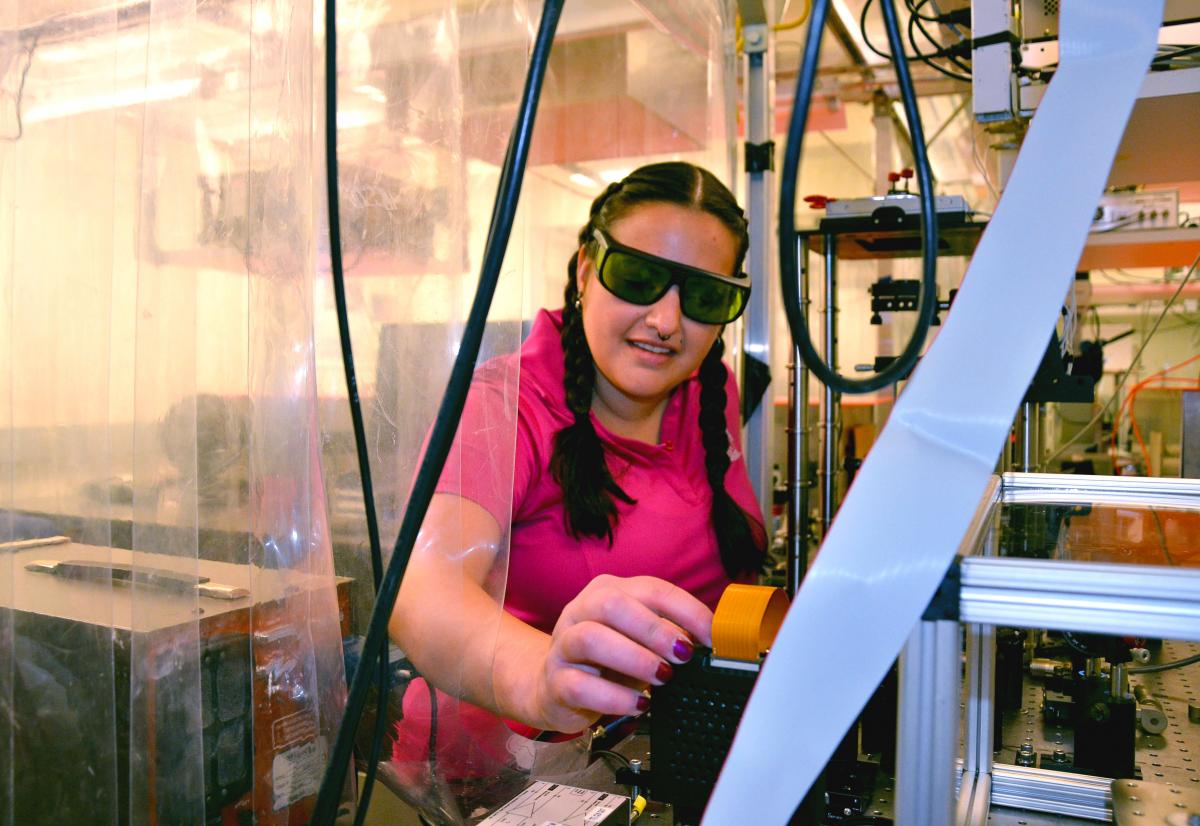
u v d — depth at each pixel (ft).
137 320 2.16
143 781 2.16
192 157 2.17
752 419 6.13
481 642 2.54
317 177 2.46
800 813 1.68
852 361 10.57
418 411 2.61
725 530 4.44
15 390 2.27
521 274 2.66
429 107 2.53
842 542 1.21
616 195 3.84
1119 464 10.09
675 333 3.76
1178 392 10.81
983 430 1.19
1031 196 1.23
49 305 2.24
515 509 3.86
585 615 2.21
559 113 7.38
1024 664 3.65
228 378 2.27
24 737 2.25
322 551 2.38
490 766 2.66
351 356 2.29
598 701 2.10
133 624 2.18
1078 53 1.25
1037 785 2.36
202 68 2.17
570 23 6.92
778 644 1.21
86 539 2.25
